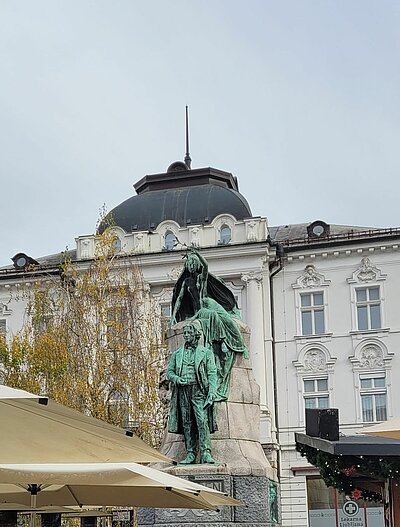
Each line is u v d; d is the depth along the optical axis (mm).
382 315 36094
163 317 29875
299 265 37438
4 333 37094
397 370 35375
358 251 36750
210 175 40688
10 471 5359
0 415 4840
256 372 35906
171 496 6871
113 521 21500
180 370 11664
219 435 11789
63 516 17578
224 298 13156
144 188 41156
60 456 4934
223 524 11031
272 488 11828
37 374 27531
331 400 35938
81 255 38094
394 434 10062
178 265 36969
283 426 36062
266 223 37344
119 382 26812
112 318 28391
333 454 10172
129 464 5848
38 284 31562
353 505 34719
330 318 36656
